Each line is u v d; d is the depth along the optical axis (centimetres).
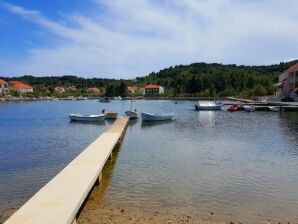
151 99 16388
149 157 2367
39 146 2884
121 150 2642
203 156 2411
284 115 6081
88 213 1306
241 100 10744
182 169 2023
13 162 2214
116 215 1290
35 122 5153
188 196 1533
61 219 1032
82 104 11925
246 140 3167
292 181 1783
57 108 9262
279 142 3034
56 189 1308
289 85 9556
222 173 1936
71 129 4244
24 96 16238
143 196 1527
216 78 16588
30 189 1625
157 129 4150
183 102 13062
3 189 1623
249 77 16012
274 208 1395
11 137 3469
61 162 2225
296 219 1282
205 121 5178
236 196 1540
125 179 1798
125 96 18150
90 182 1408
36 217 1045
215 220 1256
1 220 1265
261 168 2059
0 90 16812
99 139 2608
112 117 5472
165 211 1345
